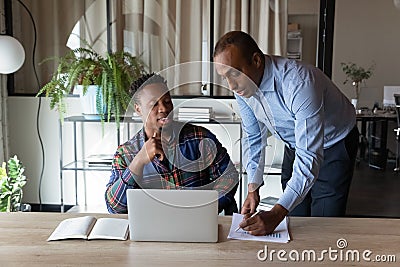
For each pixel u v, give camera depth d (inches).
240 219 50.5
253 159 48.5
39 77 132.0
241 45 55.4
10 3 126.6
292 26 126.8
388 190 136.8
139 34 130.1
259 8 126.4
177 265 39.7
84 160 126.5
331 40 126.8
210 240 44.9
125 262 40.3
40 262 40.2
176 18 128.9
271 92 62.9
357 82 137.0
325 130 73.8
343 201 77.1
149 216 44.8
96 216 52.4
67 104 128.1
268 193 121.4
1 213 53.8
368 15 133.3
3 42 100.5
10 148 132.0
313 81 58.2
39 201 134.3
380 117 136.8
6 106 129.2
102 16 129.6
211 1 126.8
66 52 131.2
